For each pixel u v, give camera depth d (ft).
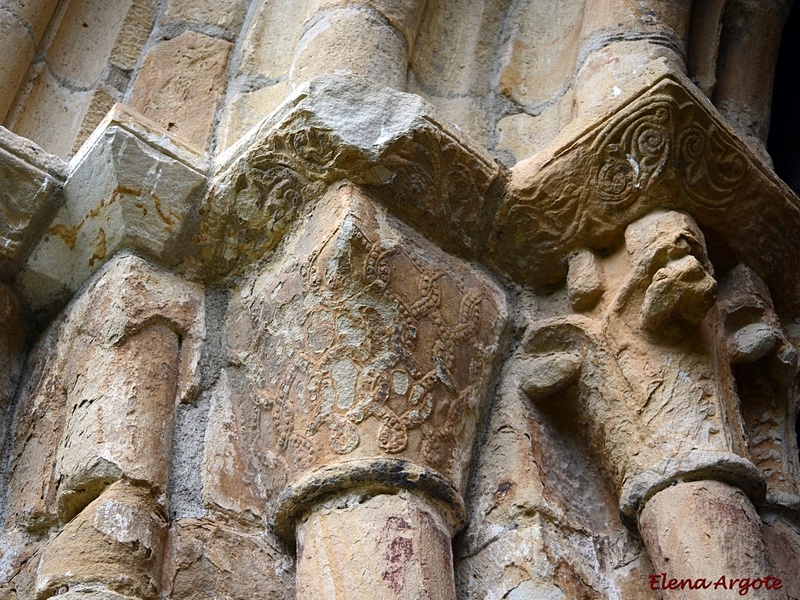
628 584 5.71
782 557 5.94
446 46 7.71
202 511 5.65
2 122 7.18
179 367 6.18
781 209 6.47
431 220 6.24
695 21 8.07
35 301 6.64
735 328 6.40
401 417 5.54
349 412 5.49
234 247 6.41
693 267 5.75
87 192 6.36
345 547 5.17
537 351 6.37
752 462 5.74
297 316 5.86
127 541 5.20
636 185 6.10
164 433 5.81
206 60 7.60
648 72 6.08
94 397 5.77
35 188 6.36
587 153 6.18
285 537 5.64
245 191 6.23
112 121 6.23
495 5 8.04
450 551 5.37
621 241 6.28
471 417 5.96
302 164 6.02
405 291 5.86
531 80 7.66
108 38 7.84
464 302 6.15
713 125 6.12
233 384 6.15
